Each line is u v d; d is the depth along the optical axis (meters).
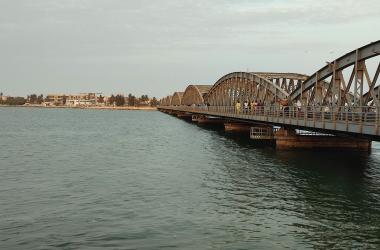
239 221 23.73
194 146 61.25
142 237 21.14
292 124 43.59
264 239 21.03
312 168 40.56
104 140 71.50
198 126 116.00
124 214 24.84
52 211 25.36
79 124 123.31
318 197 29.23
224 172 38.44
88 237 21.08
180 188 31.61
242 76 79.19
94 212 25.22
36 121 136.75
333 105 40.28
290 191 30.91
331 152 52.72
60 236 21.20
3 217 24.11
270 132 66.75
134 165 42.66
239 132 91.12
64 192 30.14
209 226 22.84
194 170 39.50
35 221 23.47
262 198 28.80
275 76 69.06
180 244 20.27
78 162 44.62
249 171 38.91
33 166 41.69
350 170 39.56
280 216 24.75
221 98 101.62
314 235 21.66
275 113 51.72
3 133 84.69
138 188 31.52
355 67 36.16
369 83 34.94
